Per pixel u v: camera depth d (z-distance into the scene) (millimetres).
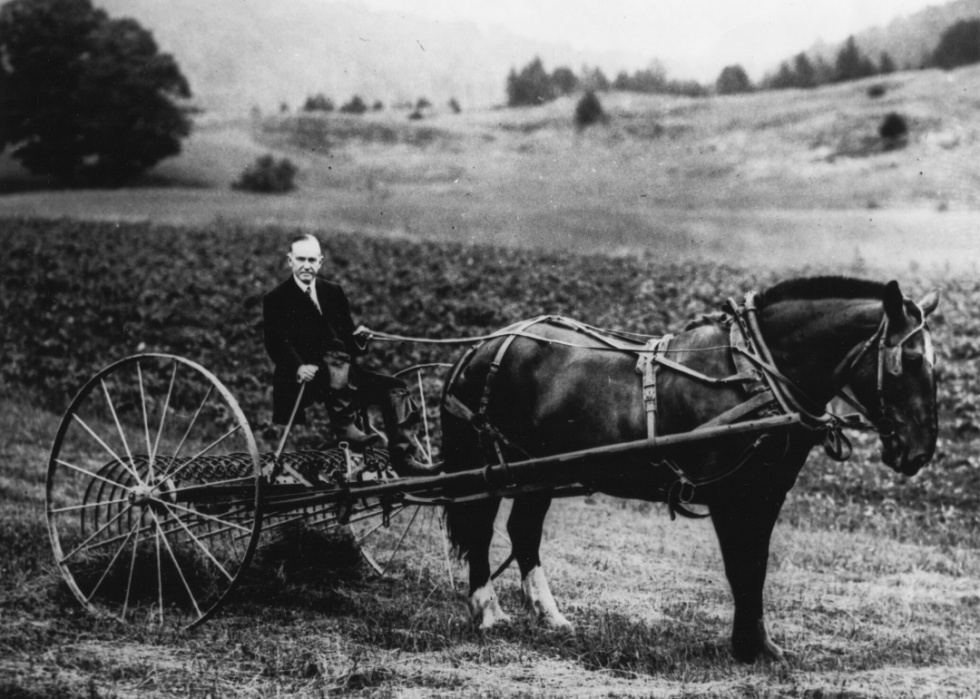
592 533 10141
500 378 6465
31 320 20562
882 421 5363
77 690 4832
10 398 15984
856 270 28406
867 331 5461
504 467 6035
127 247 29547
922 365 5289
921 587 8250
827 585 8227
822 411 5676
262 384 16750
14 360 17688
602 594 7613
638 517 11180
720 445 5555
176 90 62281
